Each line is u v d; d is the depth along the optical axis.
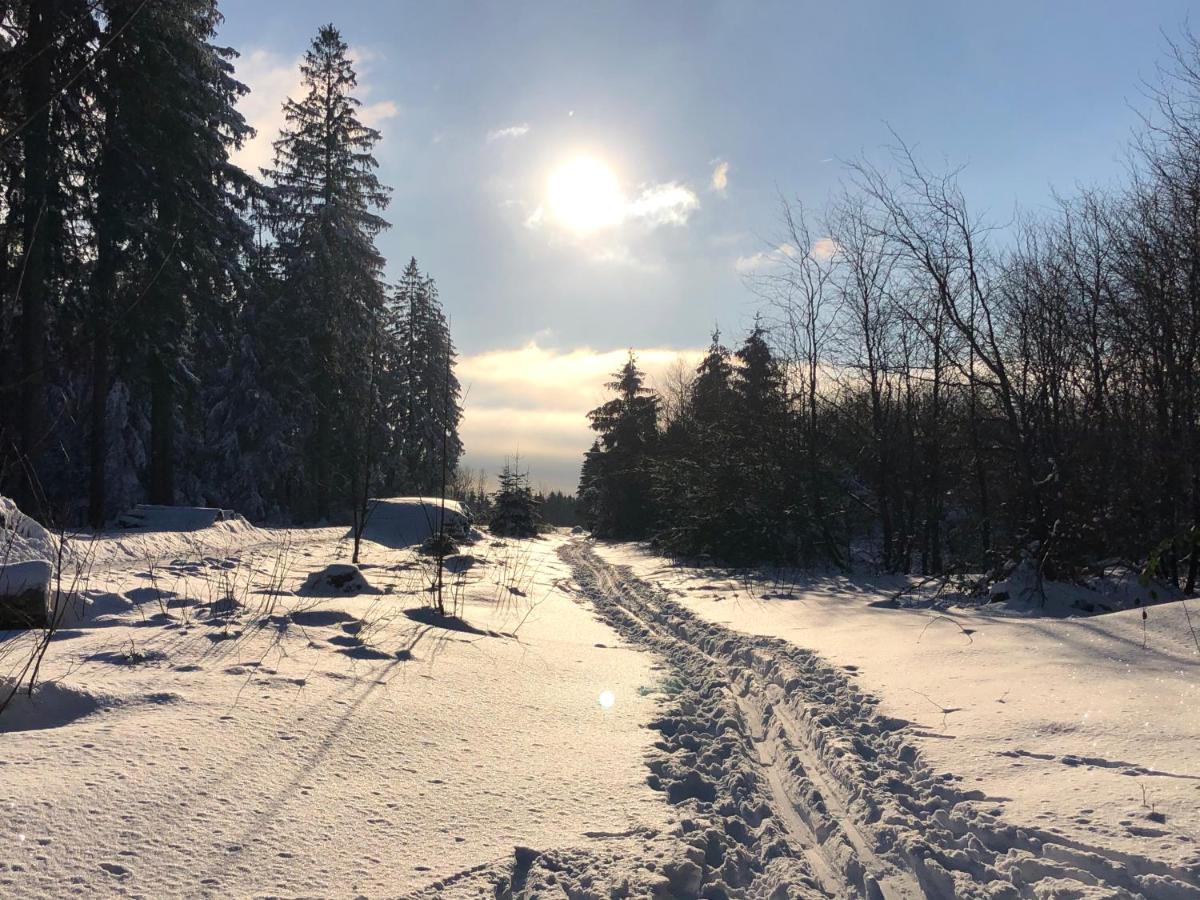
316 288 28.53
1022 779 4.26
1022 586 11.09
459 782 4.13
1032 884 3.23
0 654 5.82
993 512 14.86
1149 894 3.09
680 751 5.09
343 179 29.66
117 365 19.66
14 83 5.04
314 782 3.86
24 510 14.18
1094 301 12.77
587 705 6.02
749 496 19.05
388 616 8.48
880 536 22.25
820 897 3.26
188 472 27.22
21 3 4.96
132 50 17.44
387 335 32.00
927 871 3.39
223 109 23.03
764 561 18.86
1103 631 7.57
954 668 6.90
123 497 22.92
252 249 23.88
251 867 2.97
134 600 8.28
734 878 3.48
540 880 3.14
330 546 17.12
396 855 3.24
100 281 17.98
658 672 7.71
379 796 3.81
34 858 2.79
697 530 19.75
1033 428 13.18
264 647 6.46
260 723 4.55
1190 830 3.50
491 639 8.14
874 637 8.66
